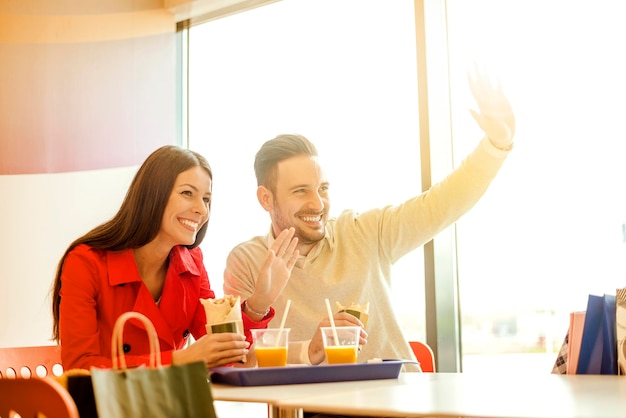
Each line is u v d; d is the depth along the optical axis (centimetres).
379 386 131
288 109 320
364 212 237
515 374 159
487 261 266
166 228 201
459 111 280
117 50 350
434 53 281
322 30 314
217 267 329
